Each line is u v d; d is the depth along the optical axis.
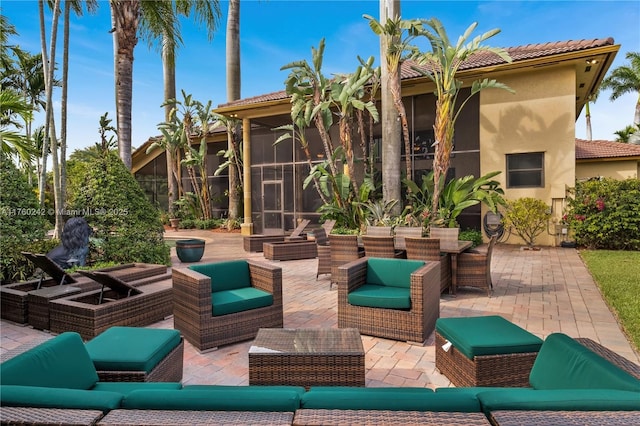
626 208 10.11
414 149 13.30
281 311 4.35
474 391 1.94
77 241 6.83
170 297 4.90
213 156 20.72
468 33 9.40
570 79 10.85
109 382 2.33
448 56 9.59
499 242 11.84
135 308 4.36
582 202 10.59
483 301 5.59
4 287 5.11
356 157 14.26
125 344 2.67
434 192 10.27
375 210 10.73
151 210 8.19
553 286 6.43
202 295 3.79
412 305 3.96
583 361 1.86
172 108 20.77
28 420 1.30
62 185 8.27
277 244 9.85
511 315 4.89
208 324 3.81
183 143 19.62
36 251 6.52
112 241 7.40
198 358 3.67
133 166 23.08
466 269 5.97
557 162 11.09
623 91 26.84
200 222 19.06
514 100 11.55
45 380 1.83
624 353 3.64
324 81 11.23
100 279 4.25
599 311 5.00
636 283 6.29
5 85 21.12
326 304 5.56
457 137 12.74
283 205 16.34
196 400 1.41
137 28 9.49
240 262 4.62
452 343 2.95
